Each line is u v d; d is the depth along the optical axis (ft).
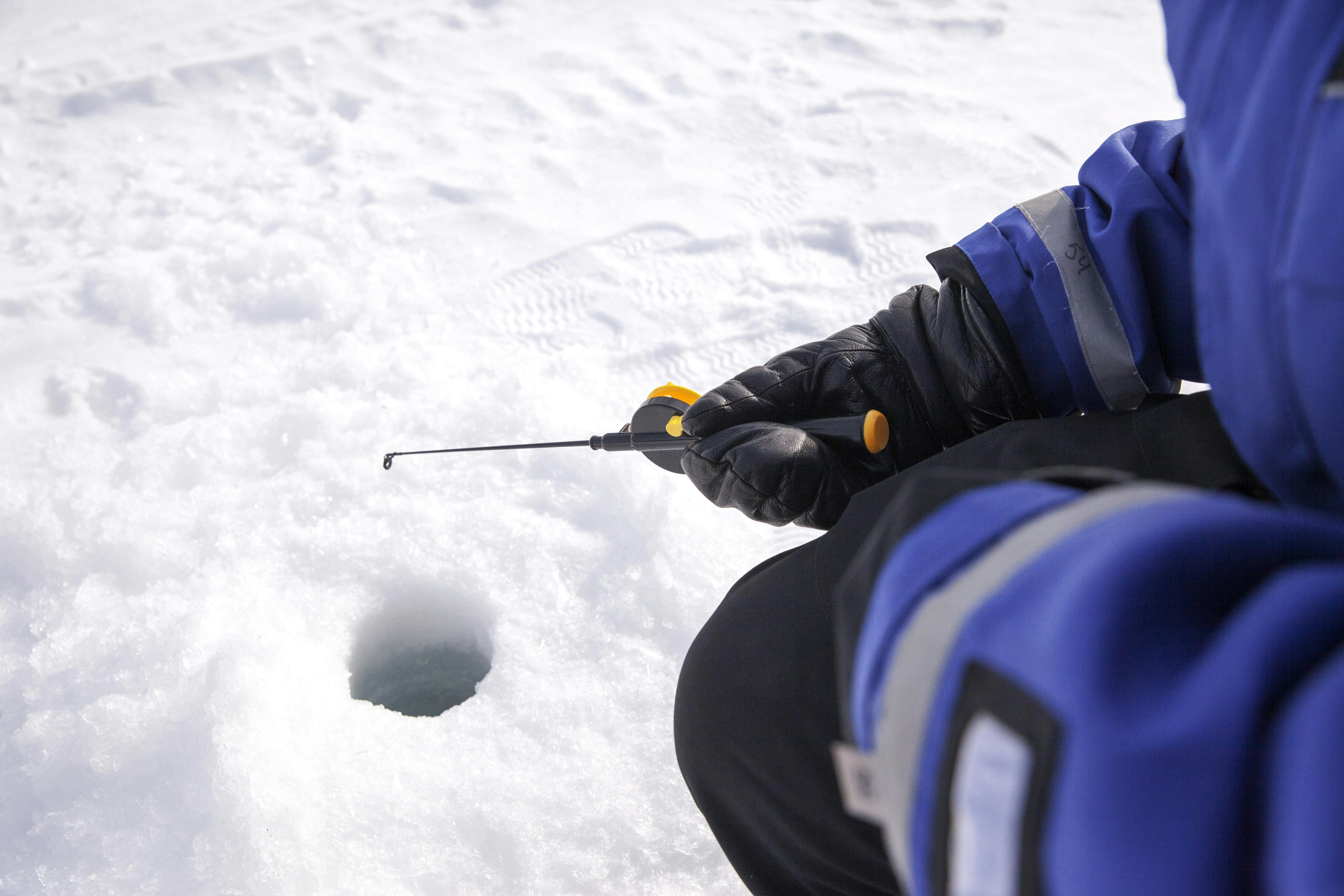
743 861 3.69
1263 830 0.93
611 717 6.00
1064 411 3.76
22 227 11.84
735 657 3.33
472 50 15.98
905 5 17.02
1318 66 1.63
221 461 8.14
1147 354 3.47
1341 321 1.57
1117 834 1.02
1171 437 2.71
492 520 7.43
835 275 10.69
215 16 17.28
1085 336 3.50
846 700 2.02
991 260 3.68
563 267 10.93
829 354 4.34
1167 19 2.17
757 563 6.88
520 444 7.63
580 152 13.14
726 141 13.24
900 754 1.48
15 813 5.48
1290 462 1.86
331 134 13.57
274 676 6.01
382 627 7.22
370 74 15.31
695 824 5.41
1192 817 0.98
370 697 7.22
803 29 16.24
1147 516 1.28
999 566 1.43
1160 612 1.14
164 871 5.13
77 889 5.08
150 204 12.16
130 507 7.68
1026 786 1.16
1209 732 0.99
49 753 5.67
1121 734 1.06
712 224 11.59
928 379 4.06
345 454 8.13
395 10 17.22
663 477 7.60
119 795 5.48
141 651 6.25
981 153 12.67
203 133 13.92
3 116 14.24
